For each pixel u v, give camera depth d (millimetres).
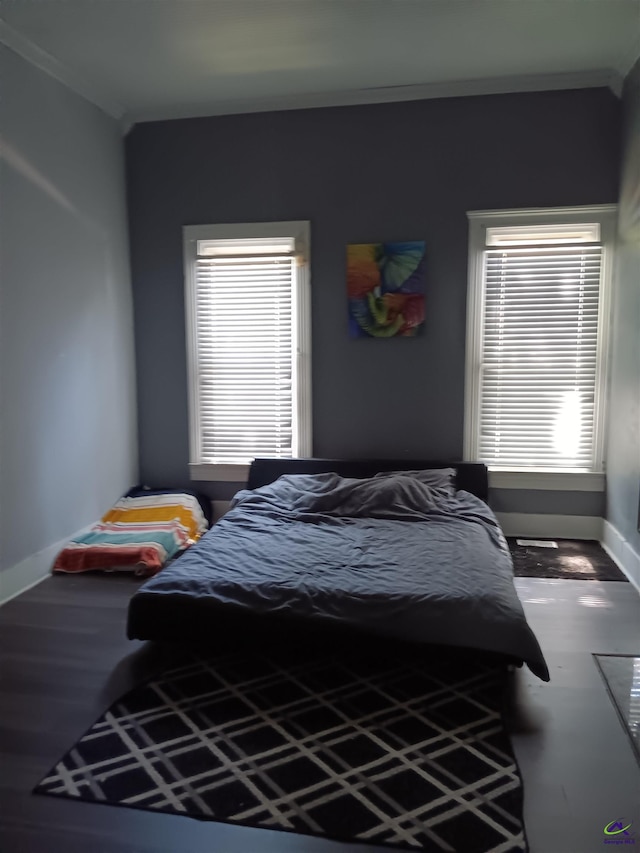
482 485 4160
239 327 4465
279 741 2113
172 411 4609
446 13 3129
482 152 4070
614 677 2510
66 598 3299
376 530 3426
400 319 4238
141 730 2174
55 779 1930
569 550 3992
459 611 2455
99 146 4117
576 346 4117
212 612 2588
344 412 4406
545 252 4074
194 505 4355
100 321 4141
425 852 1651
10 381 3283
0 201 3191
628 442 3643
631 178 3646
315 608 2539
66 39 3326
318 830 1725
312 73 3805
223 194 4371
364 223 4242
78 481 3906
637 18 3195
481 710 2287
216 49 3471
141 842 1697
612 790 1879
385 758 2021
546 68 3783
